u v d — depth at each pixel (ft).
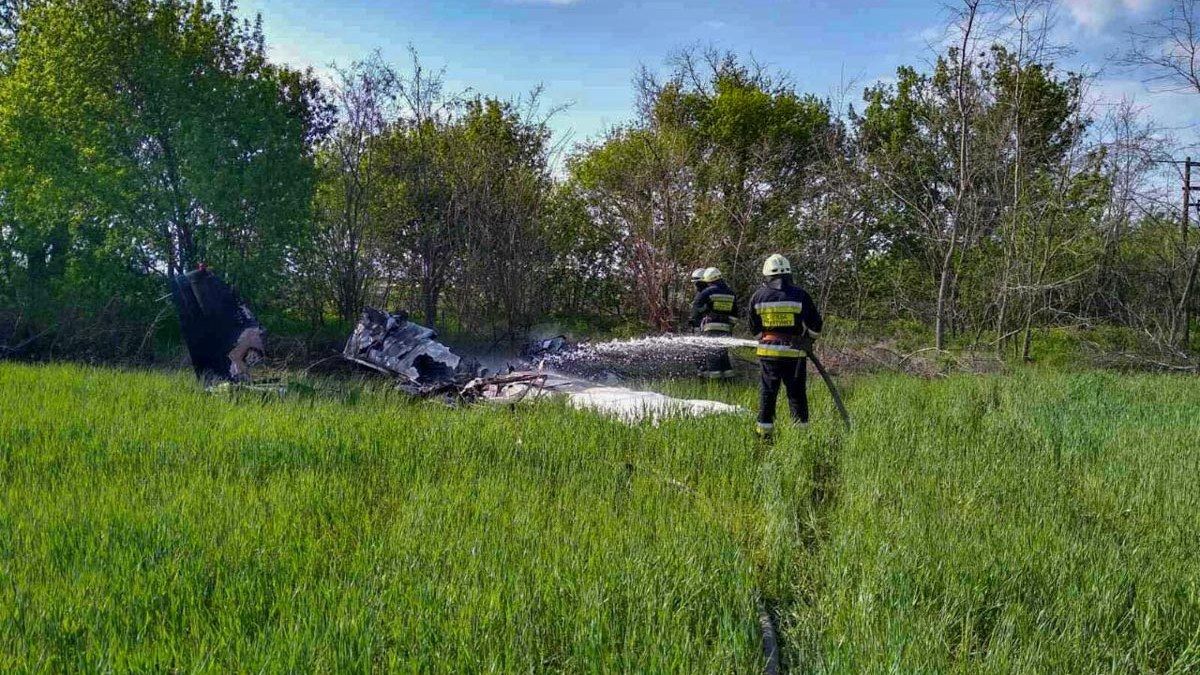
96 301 49.03
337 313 59.00
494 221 61.41
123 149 48.08
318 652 12.39
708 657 12.91
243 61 53.52
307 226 53.78
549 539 17.15
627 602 14.43
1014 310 71.00
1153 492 23.07
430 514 18.48
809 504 21.71
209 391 33.35
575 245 69.36
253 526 17.20
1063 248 66.95
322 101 66.64
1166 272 68.80
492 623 13.53
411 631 13.15
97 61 47.01
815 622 14.75
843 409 30.14
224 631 12.95
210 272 36.99
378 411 30.27
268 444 23.97
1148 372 62.34
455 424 27.66
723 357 43.75
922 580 15.87
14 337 48.42
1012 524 19.26
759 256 69.67
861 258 80.89
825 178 73.36
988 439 28.63
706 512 20.17
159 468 21.72
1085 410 37.37
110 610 13.44
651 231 64.85
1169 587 16.26
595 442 26.63
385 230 59.36
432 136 59.82
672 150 66.23
